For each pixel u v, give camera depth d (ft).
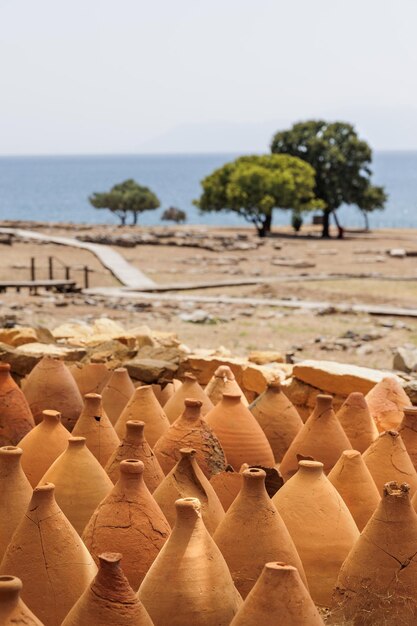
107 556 17.25
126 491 21.34
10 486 22.03
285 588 17.02
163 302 102.94
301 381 40.57
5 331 52.26
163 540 21.08
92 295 109.09
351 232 243.19
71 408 34.68
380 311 95.86
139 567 20.70
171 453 27.30
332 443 27.96
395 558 20.26
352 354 76.84
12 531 21.59
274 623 16.81
